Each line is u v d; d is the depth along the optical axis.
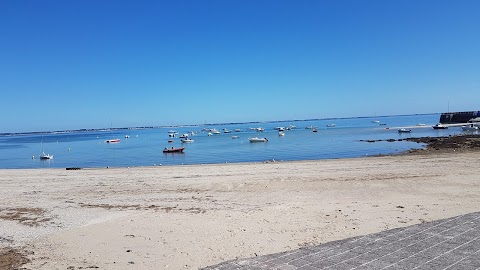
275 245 9.48
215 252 9.12
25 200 17.09
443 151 35.94
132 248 9.60
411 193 15.73
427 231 7.45
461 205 13.16
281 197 15.91
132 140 117.81
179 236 10.48
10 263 8.67
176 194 17.67
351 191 16.69
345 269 5.45
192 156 50.34
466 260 5.61
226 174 24.22
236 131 148.75
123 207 14.87
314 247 6.75
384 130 104.00
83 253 9.33
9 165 47.69
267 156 45.75
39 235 11.02
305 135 94.00
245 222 11.69
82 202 16.30
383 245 6.60
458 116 109.38
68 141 131.75
